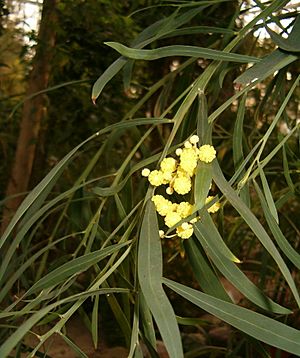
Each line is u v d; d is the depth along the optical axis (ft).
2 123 2.60
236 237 1.99
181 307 2.91
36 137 2.19
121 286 1.03
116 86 2.38
